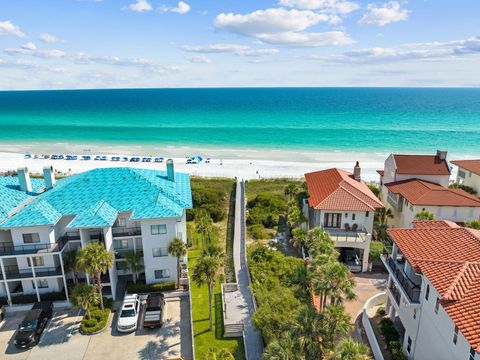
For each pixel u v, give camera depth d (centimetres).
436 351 2373
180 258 4022
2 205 3716
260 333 3200
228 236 5469
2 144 13238
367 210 4322
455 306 2089
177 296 3866
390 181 5622
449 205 4544
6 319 3528
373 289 3897
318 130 16050
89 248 3241
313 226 4856
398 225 5200
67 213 3709
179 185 4631
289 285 3606
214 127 17088
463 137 14388
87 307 3244
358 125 17662
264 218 5838
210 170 9369
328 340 2405
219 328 3366
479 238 2562
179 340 3231
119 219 3953
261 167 9750
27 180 4162
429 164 5412
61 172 9025
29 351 3105
